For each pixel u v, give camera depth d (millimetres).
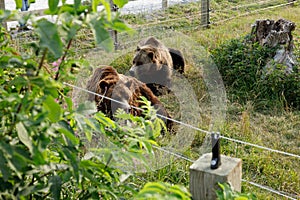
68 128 1578
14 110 1414
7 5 9062
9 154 1301
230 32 8117
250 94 5586
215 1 10922
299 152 4332
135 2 10570
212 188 1979
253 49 6148
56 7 1354
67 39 1276
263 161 4012
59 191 1575
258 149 4266
